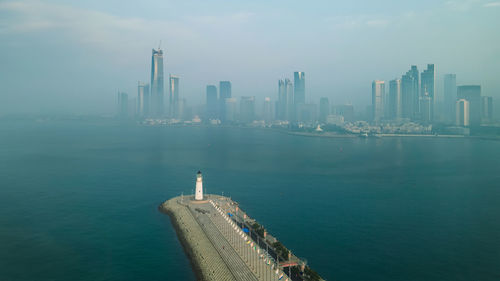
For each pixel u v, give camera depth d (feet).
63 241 609.01
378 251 576.20
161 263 532.73
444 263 535.19
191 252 558.15
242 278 461.78
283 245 596.70
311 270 476.54
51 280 478.18
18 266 515.50
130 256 554.87
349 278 489.67
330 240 620.08
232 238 598.75
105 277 488.85
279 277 459.32
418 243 609.42
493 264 532.32
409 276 495.82
